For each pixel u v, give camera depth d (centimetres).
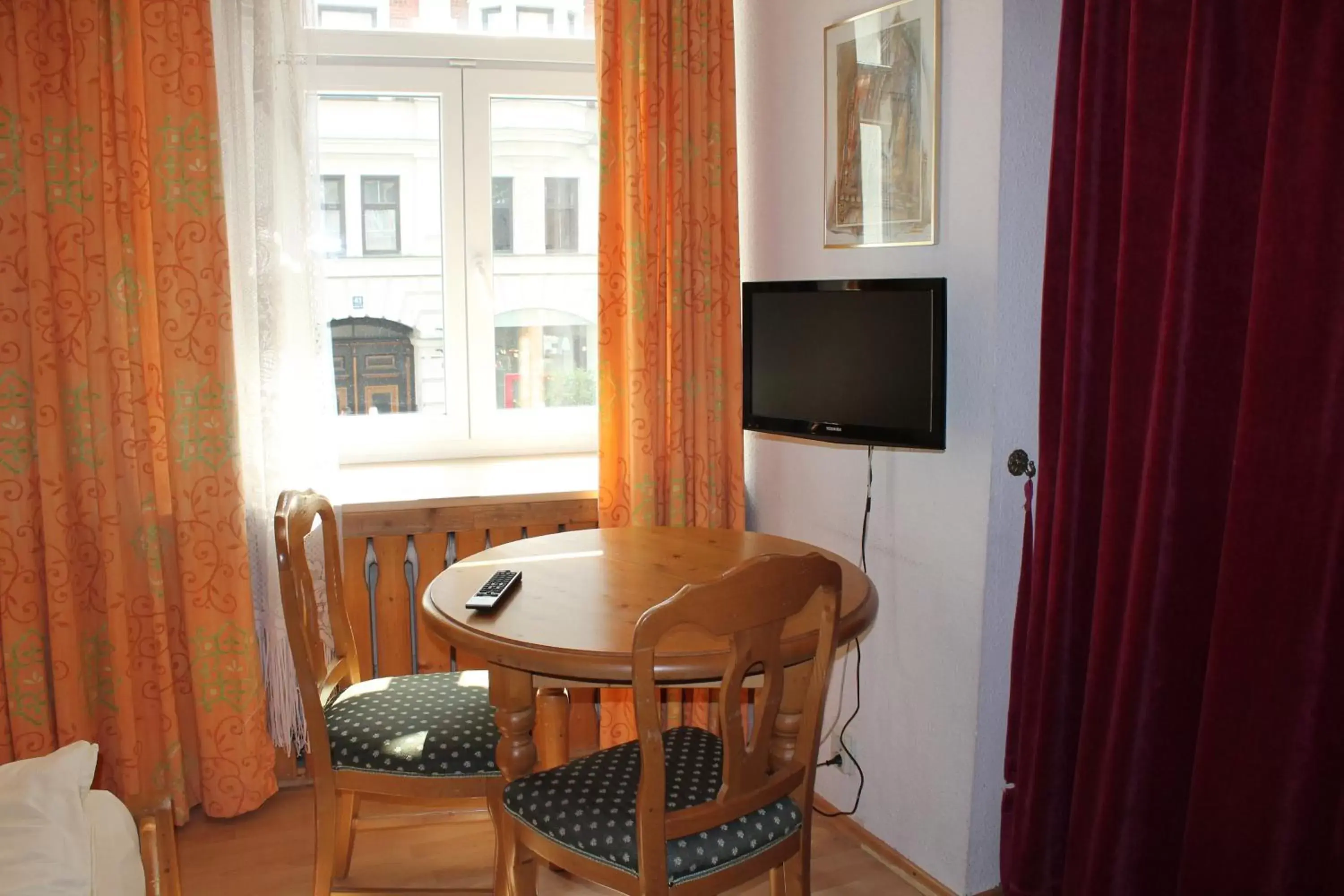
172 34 261
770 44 296
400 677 247
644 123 293
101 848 144
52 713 272
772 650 170
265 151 273
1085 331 206
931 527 246
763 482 319
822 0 271
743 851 181
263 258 276
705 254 304
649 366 301
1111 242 203
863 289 241
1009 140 218
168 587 280
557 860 184
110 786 279
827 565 171
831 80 268
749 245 314
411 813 286
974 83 223
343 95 322
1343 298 157
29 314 259
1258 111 173
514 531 308
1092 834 202
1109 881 198
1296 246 161
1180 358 181
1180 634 187
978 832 241
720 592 159
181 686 285
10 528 261
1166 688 189
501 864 217
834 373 253
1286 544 165
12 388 258
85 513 268
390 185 329
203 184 267
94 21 255
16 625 263
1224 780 174
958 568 238
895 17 244
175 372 269
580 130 341
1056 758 218
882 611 264
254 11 270
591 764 199
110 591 267
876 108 253
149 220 267
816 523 291
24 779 139
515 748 201
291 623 210
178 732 279
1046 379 213
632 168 294
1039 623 219
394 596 299
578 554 240
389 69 322
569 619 193
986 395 227
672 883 174
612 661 175
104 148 259
